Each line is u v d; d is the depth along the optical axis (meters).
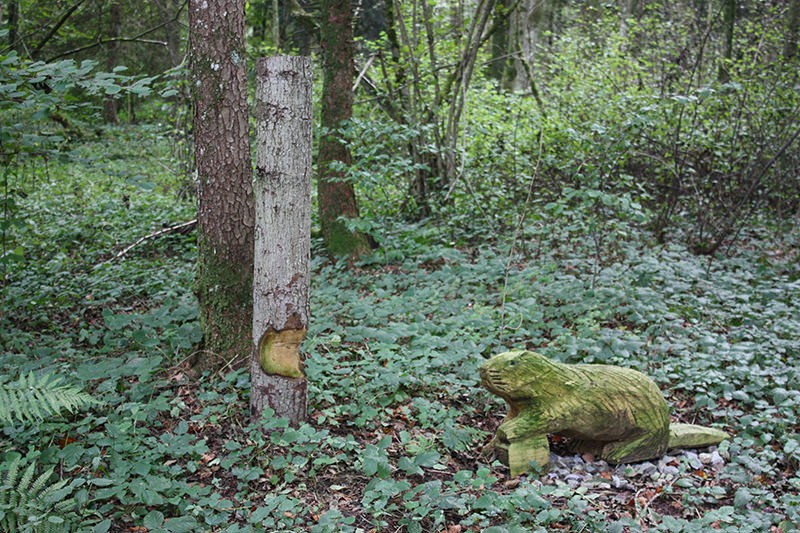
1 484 3.22
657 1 15.23
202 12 4.82
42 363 4.94
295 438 3.97
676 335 5.78
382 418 4.51
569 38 14.06
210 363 5.04
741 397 4.75
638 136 8.84
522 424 3.99
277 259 4.09
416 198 10.42
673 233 9.08
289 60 3.90
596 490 3.86
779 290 6.78
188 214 11.18
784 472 4.08
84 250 9.25
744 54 11.47
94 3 15.12
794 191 9.52
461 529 3.43
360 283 7.62
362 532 3.37
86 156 5.65
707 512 3.53
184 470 3.83
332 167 7.99
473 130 11.37
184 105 11.43
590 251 8.20
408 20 11.52
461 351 5.15
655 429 4.12
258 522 3.37
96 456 3.74
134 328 5.97
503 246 8.33
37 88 5.13
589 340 5.41
